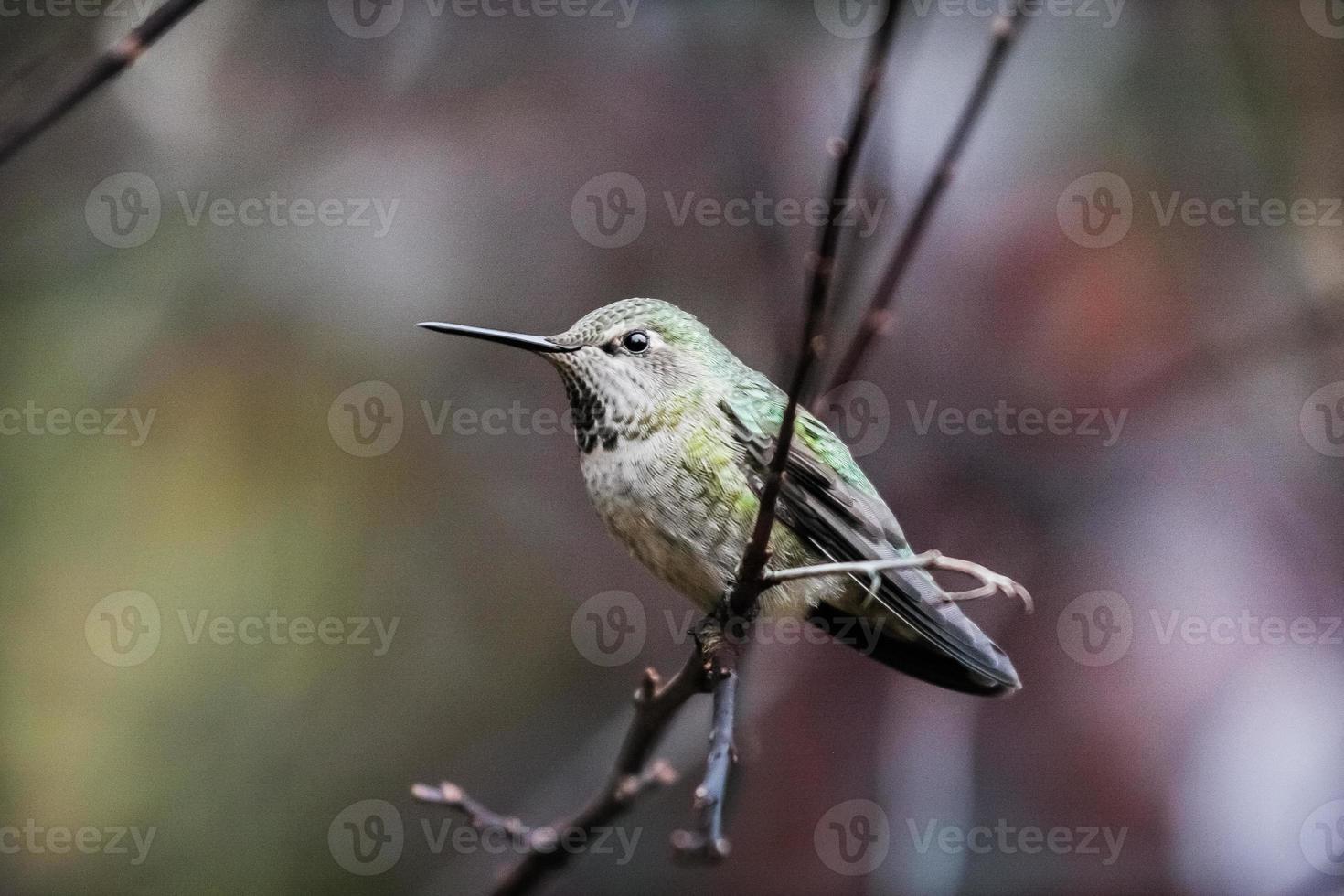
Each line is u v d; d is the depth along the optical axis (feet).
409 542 33.37
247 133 33.71
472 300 32.86
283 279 33.17
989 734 27.02
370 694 32.55
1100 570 27.63
